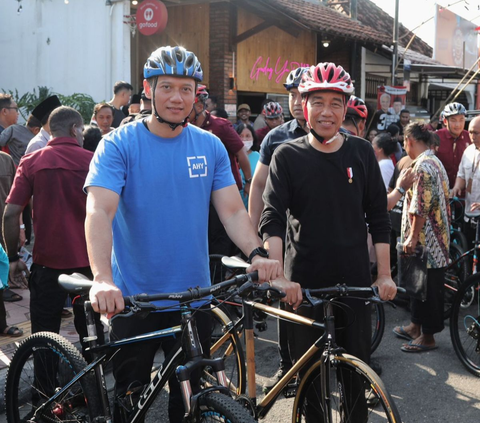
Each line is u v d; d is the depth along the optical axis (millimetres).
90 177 2535
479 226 5219
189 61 2521
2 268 4141
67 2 10375
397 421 2498
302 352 3027
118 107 7613
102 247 2381
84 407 2926
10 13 11266
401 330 5121
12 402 3271
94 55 10344
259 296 3143
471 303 4656
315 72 2836
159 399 3963
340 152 2943
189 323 2396
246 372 3426
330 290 2725
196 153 2678
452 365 4578
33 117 6504
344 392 2781
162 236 2613
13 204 3736
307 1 15891
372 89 15641
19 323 5000
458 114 6887
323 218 2928
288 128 4008
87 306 2602
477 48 19469
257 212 3969
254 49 11375
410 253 4578
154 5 9328
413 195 4496
